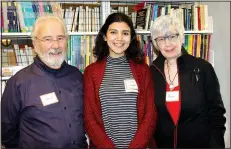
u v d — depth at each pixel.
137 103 1.77
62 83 1.80
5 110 1.74
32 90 1.71
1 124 1.78
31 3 2.55
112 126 1.71
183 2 3.05
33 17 2.53
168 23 1.85
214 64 3.07
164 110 1.84
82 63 2.66
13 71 2.53
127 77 1.80
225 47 3.01
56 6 2.60
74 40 2.62
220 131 1.83
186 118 1.81
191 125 1.81
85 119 1.73
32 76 1.75
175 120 1.82
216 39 3.06
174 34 1.85
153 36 1.92
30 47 2.62
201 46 2.85
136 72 1.83
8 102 1.72
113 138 1.71
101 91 1.75
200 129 1.82
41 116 1.68
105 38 1.89
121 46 1.81
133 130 1.73
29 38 2.68
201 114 1.83
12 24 2.48
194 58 1.93
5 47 2.60
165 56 1.90
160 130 1.87
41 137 1.67
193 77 1.85
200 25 2.84
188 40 2.82
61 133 1.68
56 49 1.76
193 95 1.80
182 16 2.81
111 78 1.79
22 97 1.70
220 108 1.83
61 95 1.76
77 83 1.85
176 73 1.91
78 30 2.66
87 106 1.74
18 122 1.77
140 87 1.80
